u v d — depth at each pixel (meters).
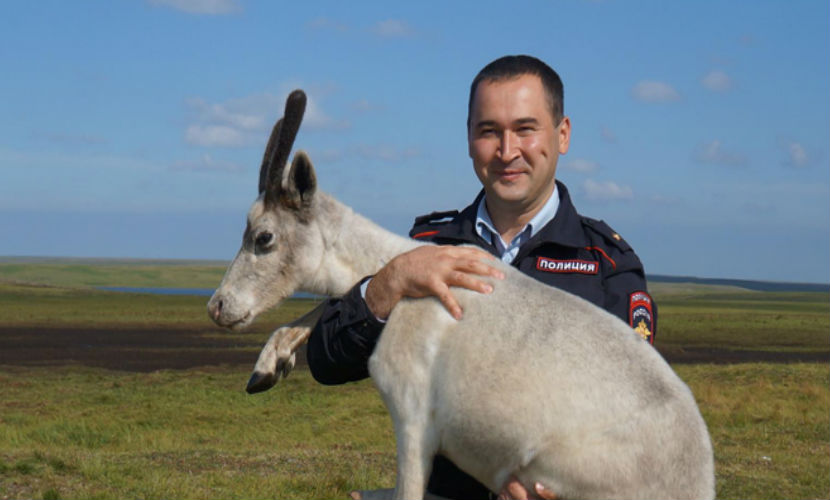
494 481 4.27
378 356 4.46
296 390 26.44
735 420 21.56
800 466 15.77
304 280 5.01
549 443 4.00
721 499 13.05
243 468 14.22
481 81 4.87
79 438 17.91
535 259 4.82
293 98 4.88
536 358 4.11
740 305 160.00
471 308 4.34
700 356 46.62
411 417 4.34
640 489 3.88
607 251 4.85
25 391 26.50
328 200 5.10
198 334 57.56
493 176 4.86
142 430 19.28
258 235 5.02
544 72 4.84
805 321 90.12
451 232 5.21
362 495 4.77
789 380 28.69
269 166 5.12
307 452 16.00
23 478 12.36
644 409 3.94
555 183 5.26
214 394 25.92
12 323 65.56
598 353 4.09
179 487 12.31
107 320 72.31
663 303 165.88
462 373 4.22
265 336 55.72
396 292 4.43
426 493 4.65
